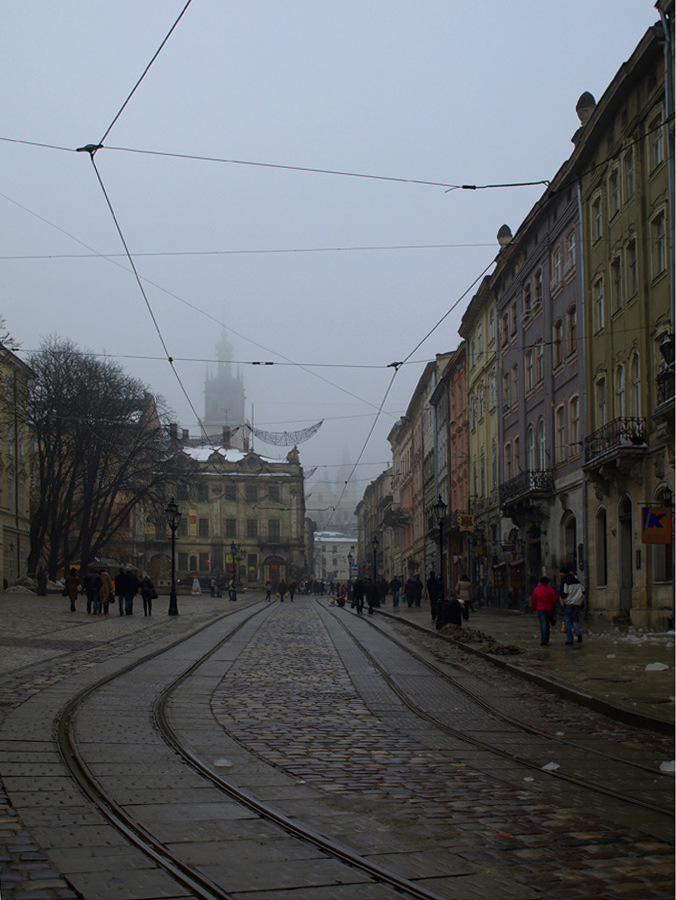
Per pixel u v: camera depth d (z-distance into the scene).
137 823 6.78
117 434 56.34
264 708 12.91
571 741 11.01
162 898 5.23
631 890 5.63
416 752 10.04
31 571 55.06
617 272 29.61
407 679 16.78
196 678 16.12
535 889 5.63
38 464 65.44
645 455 26.55
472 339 53.38
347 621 35.97
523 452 40.88
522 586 41.22
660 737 11.32
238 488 107.88
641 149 27.02
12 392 55.34
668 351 23.89
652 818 7.38
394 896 5.43
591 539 31.33
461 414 57.06
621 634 25.02
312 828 6.83
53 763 8.82
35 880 5.46
